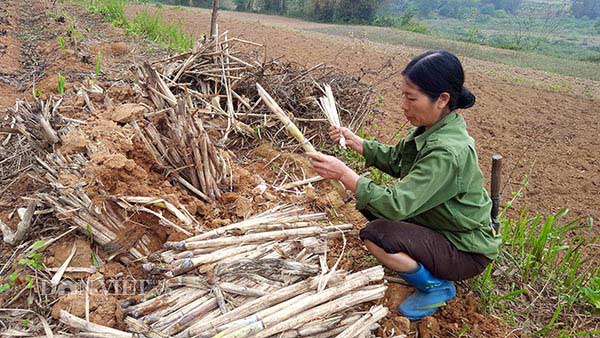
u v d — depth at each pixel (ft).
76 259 8.72
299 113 16.28
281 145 15.10
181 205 9.75
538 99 28.40
